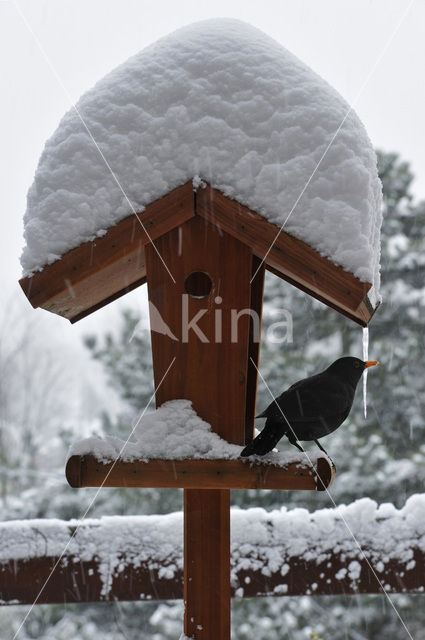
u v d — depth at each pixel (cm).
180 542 363
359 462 767
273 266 325
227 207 293
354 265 284
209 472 292
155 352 310
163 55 313
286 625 743
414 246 901
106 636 841
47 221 298
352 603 805
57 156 303
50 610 816
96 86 315
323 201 289
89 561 358
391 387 832
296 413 296
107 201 296
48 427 1681
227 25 321
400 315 883
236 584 358
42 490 838
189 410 304
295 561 360
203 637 312
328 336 912
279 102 301
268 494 780
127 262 314
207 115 300
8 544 356
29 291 299
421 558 360
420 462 758
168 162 296
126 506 799
